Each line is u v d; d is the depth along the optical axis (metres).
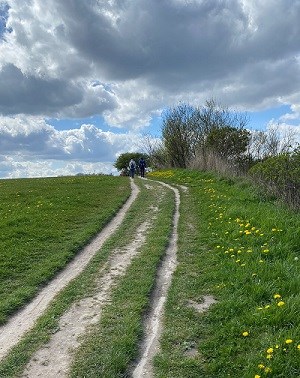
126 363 5.54
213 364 5.37
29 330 6.66
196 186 23.56
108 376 5.28
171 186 25.42
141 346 6.02
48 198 19.64
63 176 38.47
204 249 10.45
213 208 14.78
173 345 5.98
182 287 8.02
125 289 8.05
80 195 20.58
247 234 10.52
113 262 9.92
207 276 8.30
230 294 7.33
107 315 6.96
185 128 44.72
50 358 5.80
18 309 7.52
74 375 5.37
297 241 9.62
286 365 5.03
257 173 18.20
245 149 31.08
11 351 6.00
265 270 7.96
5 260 9.93
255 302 6.84
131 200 19.84
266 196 15.78
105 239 12.33
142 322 6.75
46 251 10.88
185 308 7.08
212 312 6.78
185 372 5.32
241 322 6.25
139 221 14.57
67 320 6.93
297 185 13.54
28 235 12.26
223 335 6.00
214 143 31.77
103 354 5.79
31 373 5.47
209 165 29.58
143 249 10.79
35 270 9.41
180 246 10.89
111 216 15.70
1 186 27.11
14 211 16.20
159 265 9.55
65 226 13.66
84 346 6.05
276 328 5.99
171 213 15.49
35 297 8.05
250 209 13.35
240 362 5.34
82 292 8.09
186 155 44.28
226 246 10.10
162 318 6.84
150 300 7.61
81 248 11.42
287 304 6.37
